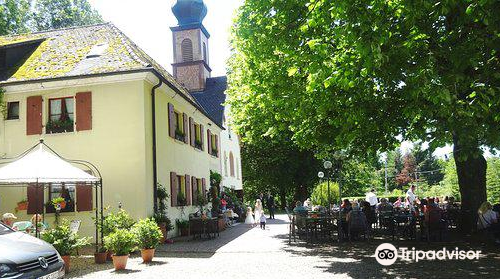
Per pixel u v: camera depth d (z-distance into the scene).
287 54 10.73
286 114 13.71
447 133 7.98
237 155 38.59
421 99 8.45
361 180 63.62
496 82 7.98
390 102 10.75
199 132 25.09
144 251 11.80
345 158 15.07
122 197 16.30
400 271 9.28
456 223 16.72
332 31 9.75
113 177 16.44
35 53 19.30
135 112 16.56
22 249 6.73
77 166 16.64
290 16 11.86
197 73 35.78
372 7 7.71
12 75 17.62
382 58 7.49
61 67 17.61
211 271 10.12
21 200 16.77
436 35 9.12
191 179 22.45
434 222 13.48
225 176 32.38
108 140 16.61
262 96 14.46
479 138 7.97
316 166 43.50
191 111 23.22
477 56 7.88
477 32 7.99
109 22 21.44
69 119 17.09
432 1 7.43
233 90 19.62
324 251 12.81
